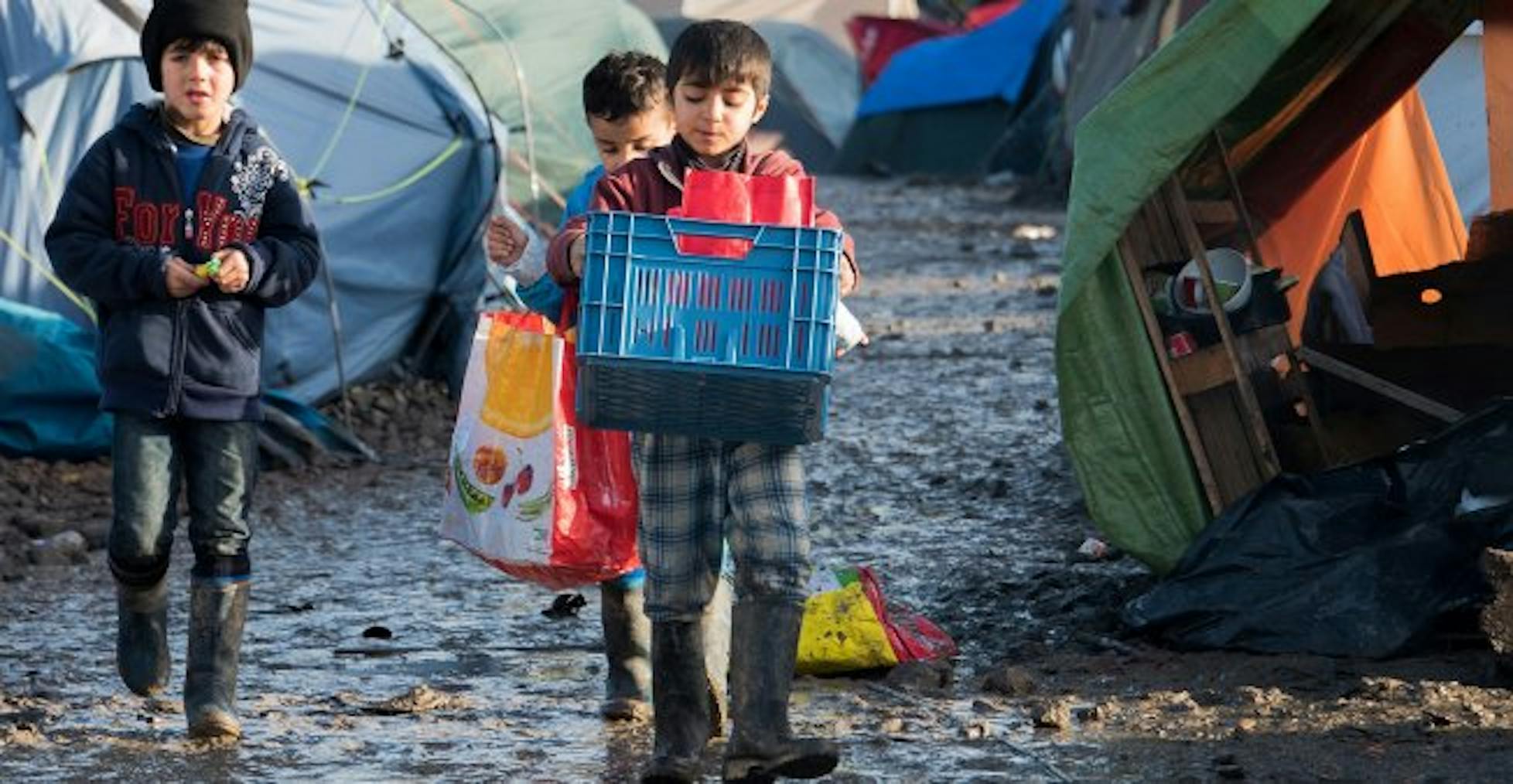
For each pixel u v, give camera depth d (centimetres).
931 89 8444
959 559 2088
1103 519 1841
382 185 3094
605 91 1472
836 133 8831
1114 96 1809
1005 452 2694
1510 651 1534
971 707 1545
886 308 4288
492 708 1564
